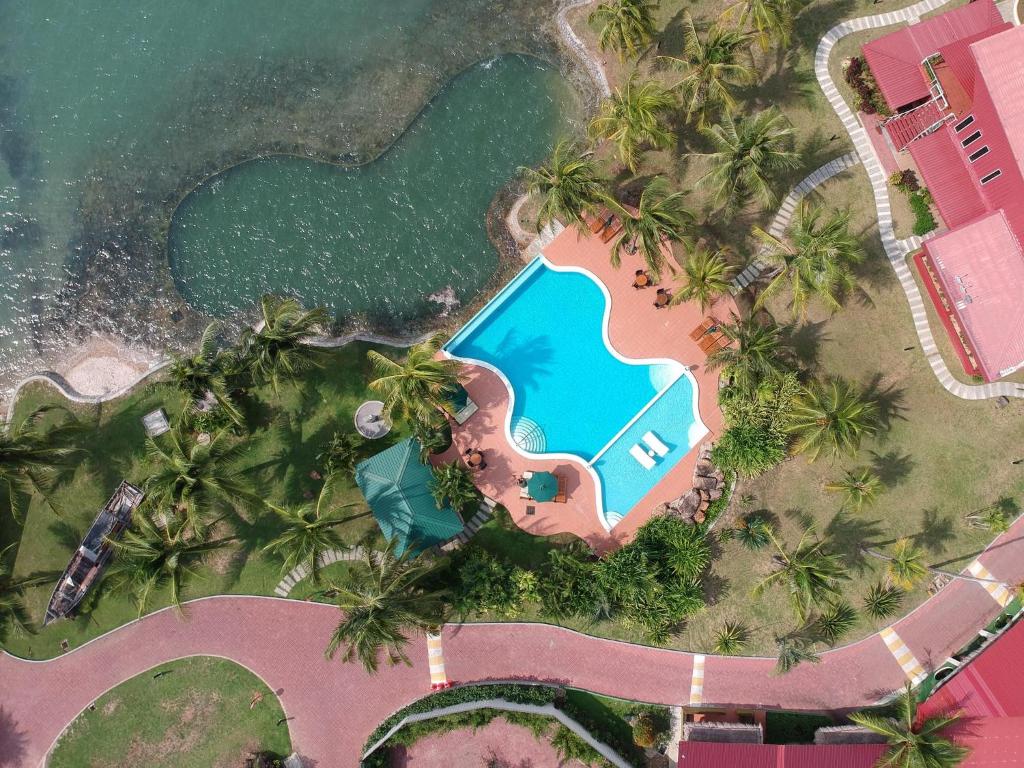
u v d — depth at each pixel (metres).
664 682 38.28
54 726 39.44
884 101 38.75
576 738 37.53
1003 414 38.12
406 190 42.78
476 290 41.69
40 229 44.09
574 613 37.16
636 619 36.62
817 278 33.34
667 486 38.62
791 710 37.69
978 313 35.72
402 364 36.16
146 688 39.44
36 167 44.19
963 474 38.12
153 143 44.09
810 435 34.31
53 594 39.03
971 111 35.41
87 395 41.97
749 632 38.16
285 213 43.22
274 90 43.94
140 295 43.22
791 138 39.97
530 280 39.81
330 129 43.44
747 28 40.56
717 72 35.66
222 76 44.22
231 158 43.69
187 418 37.75
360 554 39.12
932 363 38.56
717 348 38.38
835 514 38.25
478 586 36.62
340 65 43.81
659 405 39.09
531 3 43.03
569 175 34.56
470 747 38.38
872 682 37.66
